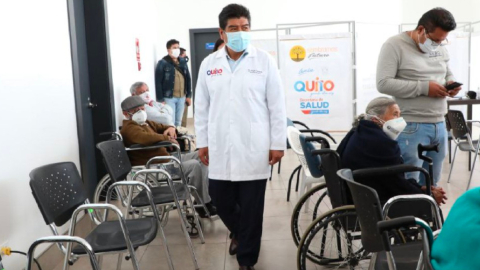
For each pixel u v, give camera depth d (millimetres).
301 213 3953
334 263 2805
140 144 3889
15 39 2633
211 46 10008
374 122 2590
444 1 10148
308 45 5895
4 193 2428
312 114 6023
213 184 2818
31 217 2729
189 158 4113
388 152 2422
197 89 2879
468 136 4605
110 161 3082
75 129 3625
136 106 4059
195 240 3488
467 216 1251
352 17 9914
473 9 10055
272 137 2732
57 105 3242
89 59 4430
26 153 2713
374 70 6273
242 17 2615
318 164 2961
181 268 3000
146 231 2398
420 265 1665
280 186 4965
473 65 8156
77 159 3643
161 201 3045
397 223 1451
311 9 9930
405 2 10219
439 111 3068
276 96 2721
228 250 3260
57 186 2338
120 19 5195
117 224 2537
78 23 4199
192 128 9414
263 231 3598
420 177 3230
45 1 3092
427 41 2934
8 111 2516
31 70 2828
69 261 2166
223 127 2723
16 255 2520
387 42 3086
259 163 2701
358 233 2658
